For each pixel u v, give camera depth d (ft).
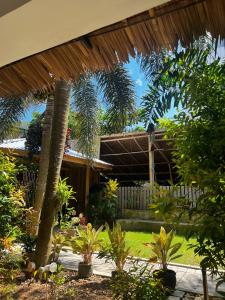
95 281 14.46
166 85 10.22
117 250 13.52
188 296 12.69
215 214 6.93
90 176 42.93
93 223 36.37
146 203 39.37
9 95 8.76
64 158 33.50
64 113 17.24
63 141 17.07
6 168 14.06
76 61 7.12
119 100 24.57
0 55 6.95
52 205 16.07
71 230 18.39
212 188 7.07
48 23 5.71
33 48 6.66
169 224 8.61
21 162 29.35
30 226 17.65
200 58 8.20
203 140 7.72
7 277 13.29
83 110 27.43
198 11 5.39
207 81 8.07
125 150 41.93
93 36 6.45
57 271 12.73
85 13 5.40
